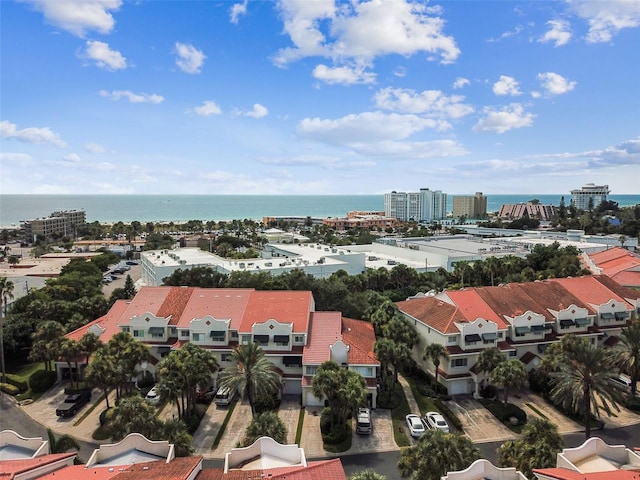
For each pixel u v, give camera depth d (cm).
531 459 3916
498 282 12738
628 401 6359
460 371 6788
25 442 4081
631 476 3303
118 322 7588
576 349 5269
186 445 4338
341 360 6494
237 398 6538
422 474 3681
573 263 12769
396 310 8100
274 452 4006
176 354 5719
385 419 6031
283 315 7250
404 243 19388
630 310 8106
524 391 6831
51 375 7088
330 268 13050
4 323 8194
